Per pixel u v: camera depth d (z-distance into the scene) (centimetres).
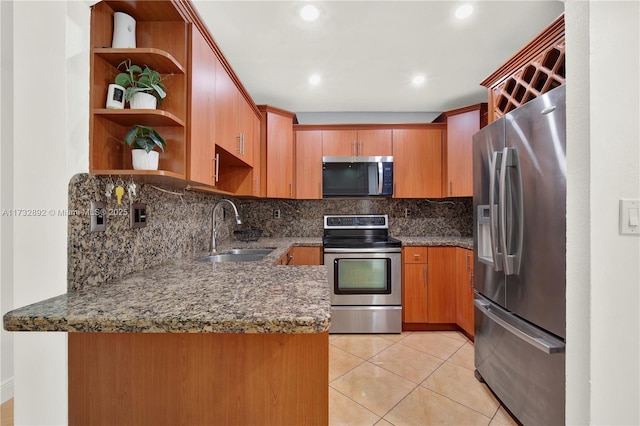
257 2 150
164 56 101
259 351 86
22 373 87
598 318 92
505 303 152
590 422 92
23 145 89
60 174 90
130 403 87
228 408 86
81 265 94
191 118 116
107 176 105
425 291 266
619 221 92
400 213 318
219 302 81
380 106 297
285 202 320
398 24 168
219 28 171
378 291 261
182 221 174
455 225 315
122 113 97
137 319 69
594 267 92
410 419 148
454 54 200
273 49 194
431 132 291
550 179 120
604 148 92
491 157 163
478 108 265
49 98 90
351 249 262
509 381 149
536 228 128
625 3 93
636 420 92
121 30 105
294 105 294
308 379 86
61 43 89
